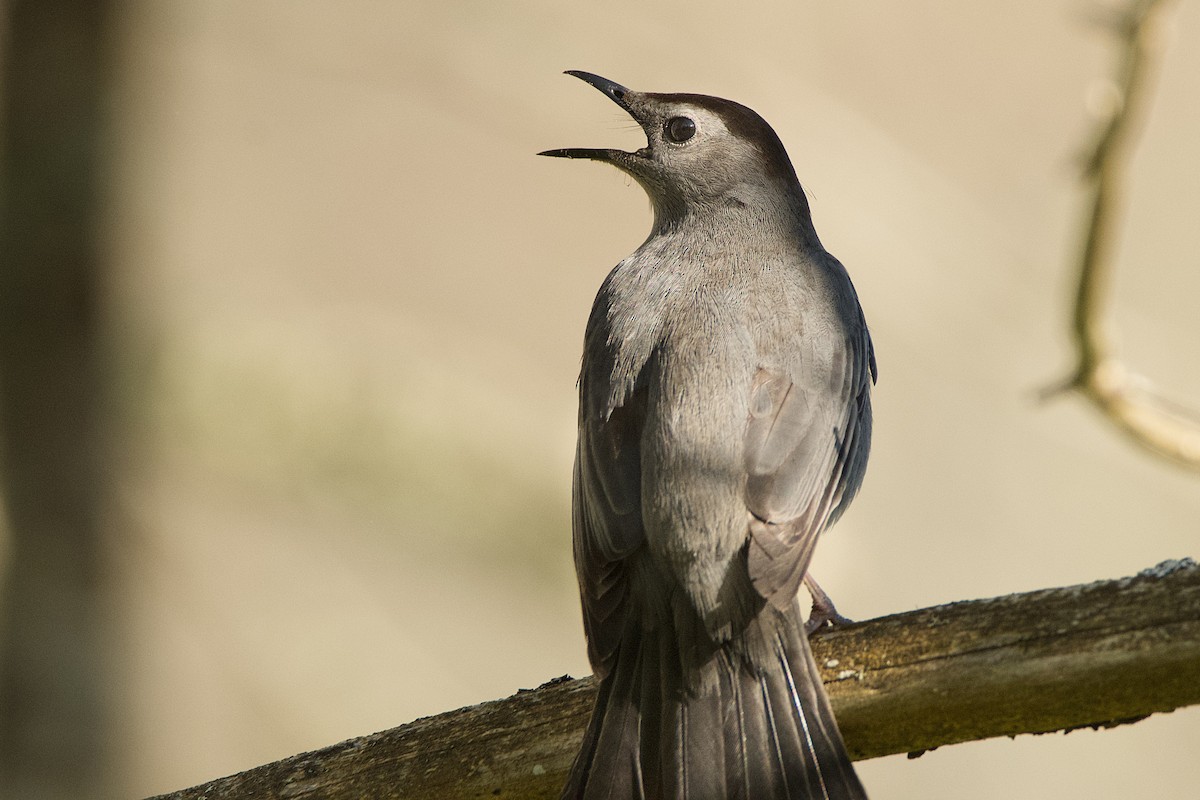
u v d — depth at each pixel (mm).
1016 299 15016
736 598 5914
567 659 13516
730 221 7703
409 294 15906
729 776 5594
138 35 9773
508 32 15906
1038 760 13914
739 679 5797
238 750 12914
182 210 15844
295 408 13125
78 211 9336
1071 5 16281
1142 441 8758
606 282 7391
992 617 5574
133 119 9703
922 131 15977
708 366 6449
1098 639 5375
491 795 5902
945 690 5559
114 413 9609
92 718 9211
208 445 12727
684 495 6102
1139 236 15516
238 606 12969
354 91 16562
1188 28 15867
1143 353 15000
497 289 16078
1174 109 15727
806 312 6777
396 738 6051
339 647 13195
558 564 13719
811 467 6273
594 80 8219
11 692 8984
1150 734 14062
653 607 6031
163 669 12641
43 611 9109
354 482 13195
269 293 15633
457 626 13516
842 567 13945
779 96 15492
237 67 16797
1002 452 14789
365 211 16375
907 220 14969
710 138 7930
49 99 9305
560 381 15328
